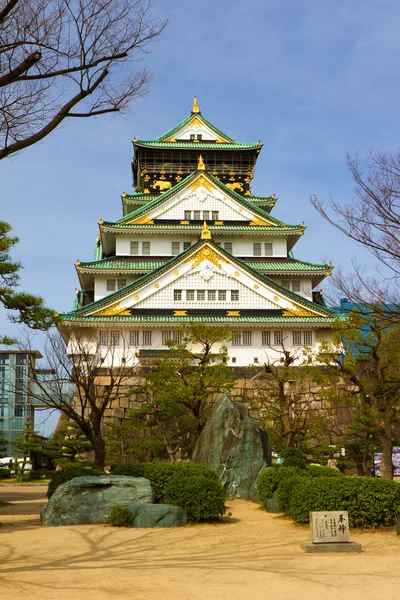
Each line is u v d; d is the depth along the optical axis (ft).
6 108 56.03
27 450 200.23
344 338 151.12
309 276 238.48
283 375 154.10
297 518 74.59
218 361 200.95
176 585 43.50
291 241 253.65
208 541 64.59
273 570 49.06
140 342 205.05
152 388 150.10
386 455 122.93
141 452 148.87
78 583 44.09
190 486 78.95
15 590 41.73
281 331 212.02
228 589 42.27
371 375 125.70
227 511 90.02
